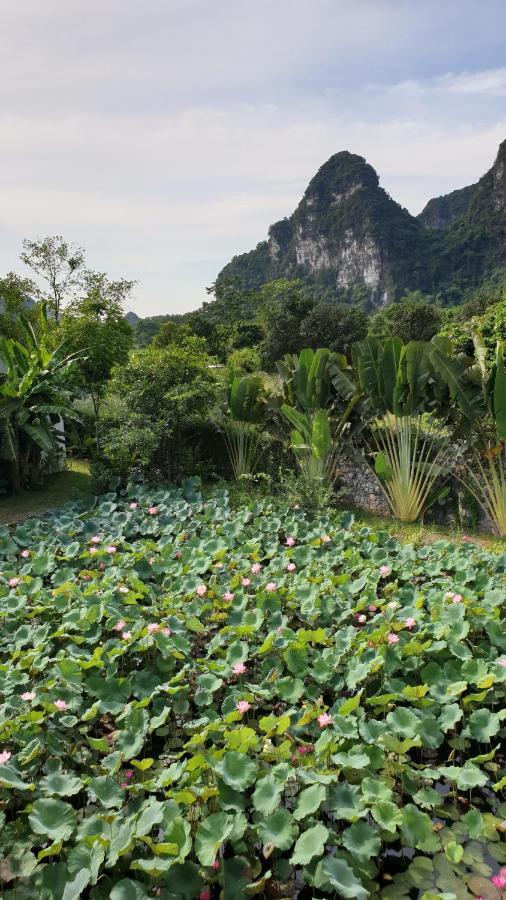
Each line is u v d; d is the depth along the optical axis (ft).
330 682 16.22
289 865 11.18
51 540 27.17
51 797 12.73
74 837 11.28
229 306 192.75
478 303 113.80
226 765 12.04
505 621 18.65
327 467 37.68
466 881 10.70
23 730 13.74
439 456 33.83
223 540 25.80
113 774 12.92
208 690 15.55
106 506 32.40
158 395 40.11
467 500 33.09
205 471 42.55
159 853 10.26
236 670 15.78
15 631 19.22
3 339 39.99
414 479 34.01
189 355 42.06
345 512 30.01
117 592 20.80
